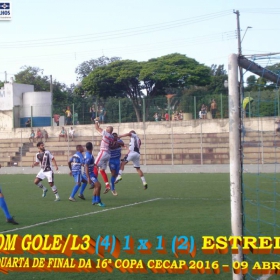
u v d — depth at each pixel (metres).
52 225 11.00
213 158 32.28
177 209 13.37
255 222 10.93
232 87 6.41
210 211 12.85
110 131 15.88
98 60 67.44
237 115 6.39
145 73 46.22
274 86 8.05
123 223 11.15
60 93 60.28
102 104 38.81
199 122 35.56
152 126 36.69
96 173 15.57
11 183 23.67
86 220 11.65
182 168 29.06
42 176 16.22
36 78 62.91
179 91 53.81
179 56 48.41
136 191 18.42
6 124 41.38
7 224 11.20
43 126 39.94
